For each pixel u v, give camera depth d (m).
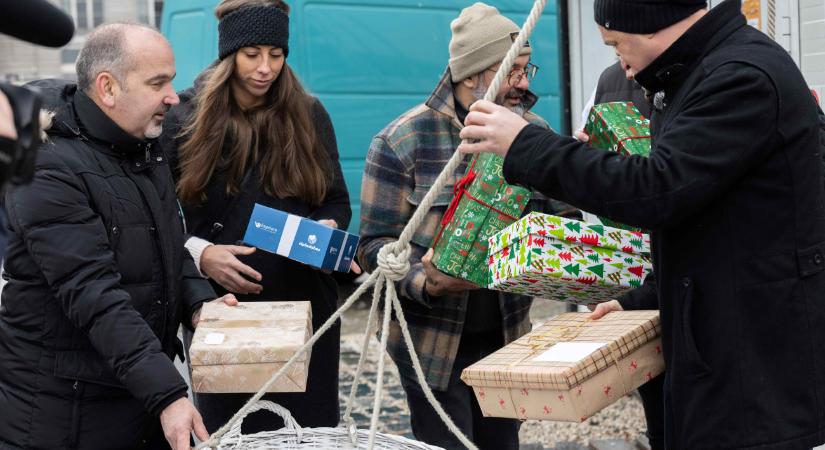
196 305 2.75
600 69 5.49
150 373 2.30
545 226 2.62
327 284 3.25
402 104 7.74
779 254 2.08
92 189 2.40
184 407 2.31
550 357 2.38
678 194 2.01
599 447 4.37
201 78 3.20
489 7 3.08
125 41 2.41
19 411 2.44
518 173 2.15
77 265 2.32
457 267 2.92
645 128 2.78
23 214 2.33
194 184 3.09
